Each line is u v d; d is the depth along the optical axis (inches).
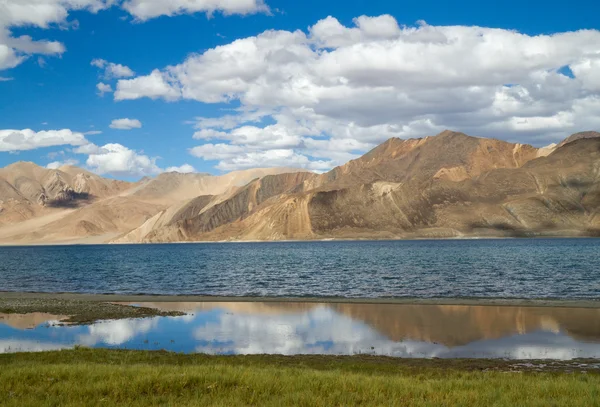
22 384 640.4
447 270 3681.1
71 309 1831.9
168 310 1833.2
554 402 558.9
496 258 5007.4
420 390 621.3
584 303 1882.4
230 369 742.5
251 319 1603.1
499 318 1574.8
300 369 810.2
